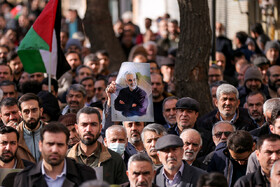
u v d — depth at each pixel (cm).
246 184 1644
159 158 1692
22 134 1950
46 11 2428
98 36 3300
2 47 3325
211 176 1416
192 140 1856
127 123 2019
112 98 1972
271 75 2647
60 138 1503
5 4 5272
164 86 2738
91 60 3025
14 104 2092
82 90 2373
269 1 3828
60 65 2472
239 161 1797
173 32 3781
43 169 1537
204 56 2353
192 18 2341
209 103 2366
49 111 2153
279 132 1867
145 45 3422
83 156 1777
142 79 1983
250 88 2578
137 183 1555
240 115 2206
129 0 6000
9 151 1728
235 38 3472
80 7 6569
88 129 1738
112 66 3303
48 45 2414
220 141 1916
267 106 1956
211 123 2220
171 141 1652
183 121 2047
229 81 2917
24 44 2422
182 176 1681
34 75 2797
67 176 1534
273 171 1534
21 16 4447
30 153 1914
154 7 5344
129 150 1997
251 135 1825
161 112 2398
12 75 2845
